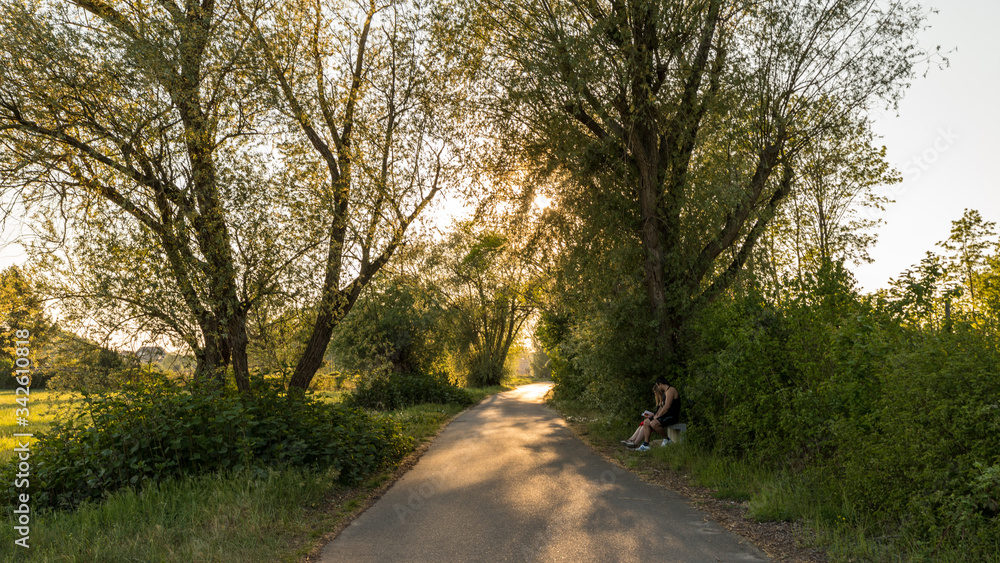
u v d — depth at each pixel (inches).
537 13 492.4
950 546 169.2
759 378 306.0
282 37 415.8
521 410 955.3
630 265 520.1
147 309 329.1
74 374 325.7
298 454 304.0
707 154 502.9
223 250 346.0
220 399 306.2
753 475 289.3
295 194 378.6
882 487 201.8
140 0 359.6
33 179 326.0
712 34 486.6
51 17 325.7
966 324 210.5
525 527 227.8
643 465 368.2
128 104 335.3
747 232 494.0
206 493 252.8
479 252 658.8
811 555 187.2
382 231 453.4
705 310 446.0
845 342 238.7
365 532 227.0
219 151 360.5
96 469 274.1
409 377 1026.1
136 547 193.2
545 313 967.6
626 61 460.8
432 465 393.7
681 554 191.0
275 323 382.3
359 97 470.9
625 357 506.9
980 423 177.2
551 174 557.0
